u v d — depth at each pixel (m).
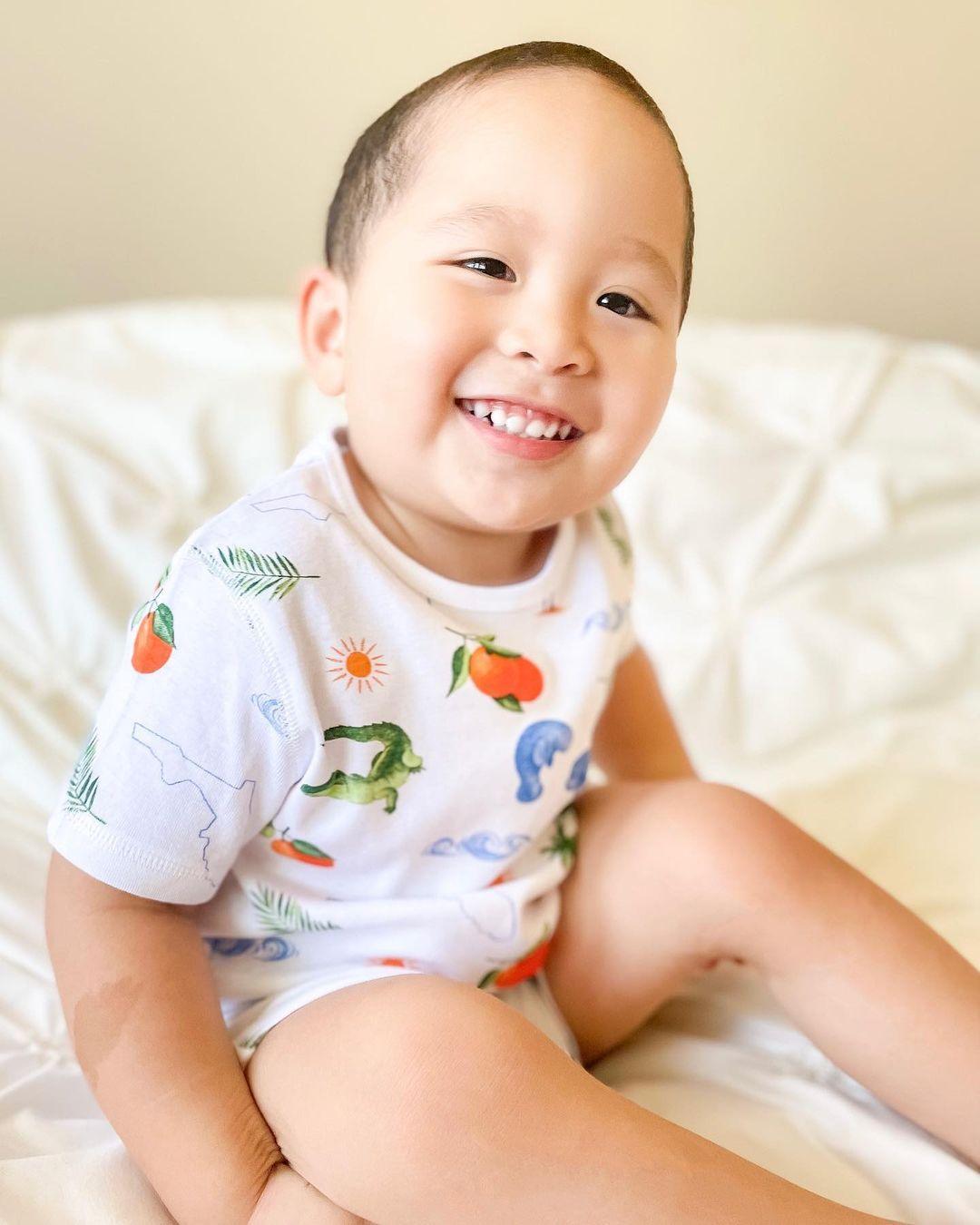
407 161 0.71
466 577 0.78
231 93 1.67
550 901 0.80
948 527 1.33
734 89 1.73
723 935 0.76
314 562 0.71
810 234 1.80
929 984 0.72
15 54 1.60
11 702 1.05
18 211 1.67
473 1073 0.58
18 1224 0.60
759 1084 0.76
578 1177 0.57
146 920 0.69
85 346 1.39
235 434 1.31
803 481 1.35
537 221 0.67
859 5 1.69
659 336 0.71
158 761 0.67
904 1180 0.68
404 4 1.67
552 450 0.70
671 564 1.30
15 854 0.90
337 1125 0.60
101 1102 0.66
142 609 0.71
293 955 0.74
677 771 0.98
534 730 0.77
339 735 0.70
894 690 1.22
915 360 1.48
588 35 1.70
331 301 0.79
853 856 0.98
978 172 1.76
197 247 1.74
